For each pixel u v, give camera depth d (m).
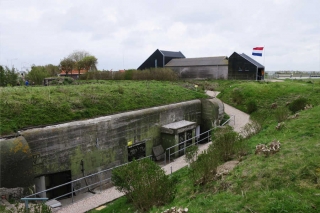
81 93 15.91
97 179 13.23
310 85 27.09
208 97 22.77
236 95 27.20
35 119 11.90
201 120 21.48
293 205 5.51
